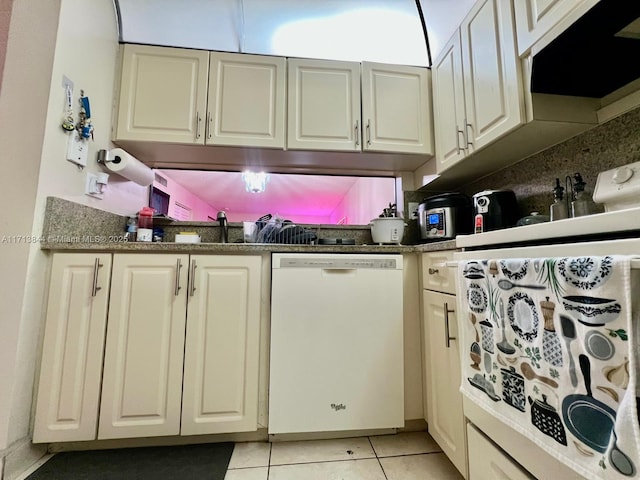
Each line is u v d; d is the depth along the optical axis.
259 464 1.14
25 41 1.16
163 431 1.19
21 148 1.12
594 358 0.50
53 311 1.15
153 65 1.62
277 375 1.25
